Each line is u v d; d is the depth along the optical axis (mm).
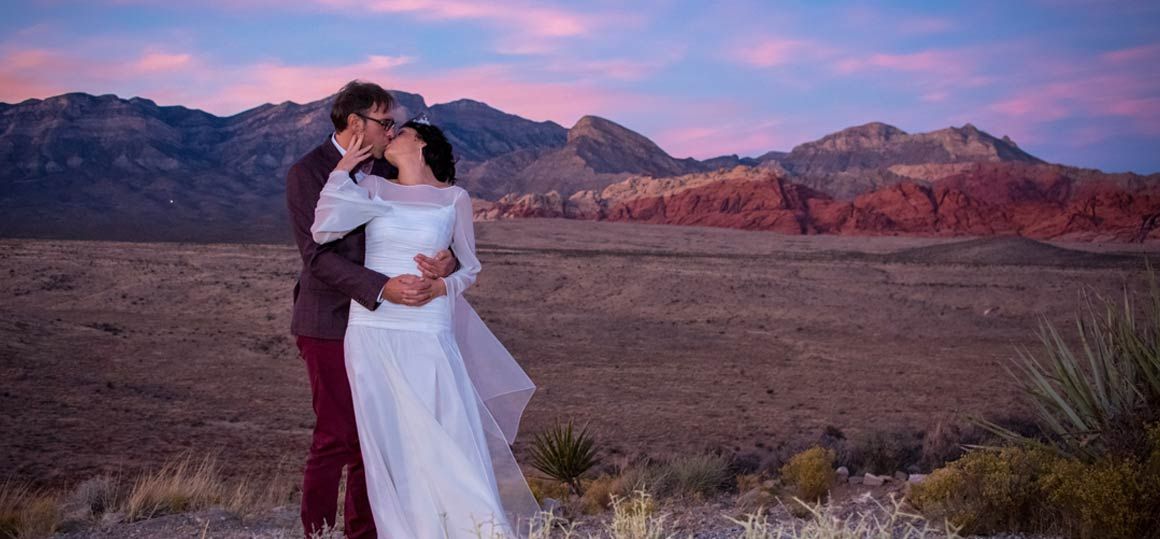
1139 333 5855
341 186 4320
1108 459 5352
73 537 6984
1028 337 79688
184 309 80062
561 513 7637
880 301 99438
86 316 73312
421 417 4234
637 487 8891
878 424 35750
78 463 26531
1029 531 5184
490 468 4320
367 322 4355
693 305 94188
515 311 85812
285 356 57375
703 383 51031
